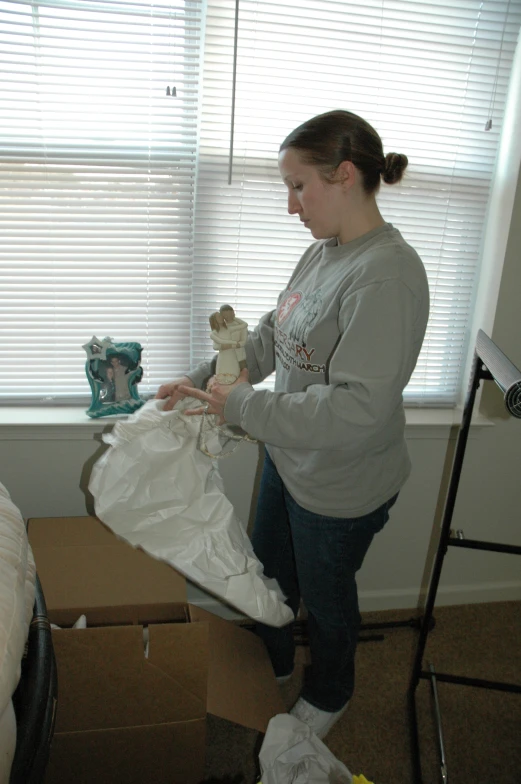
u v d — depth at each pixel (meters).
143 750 1.06
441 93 1.49
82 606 1.22
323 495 1.10
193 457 1.16
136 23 1.34
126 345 1.51
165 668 1.04
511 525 1.81
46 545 1.32
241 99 1.43
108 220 1.48
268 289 1.60
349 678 1.31
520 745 1.40
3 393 1.60
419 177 1.56
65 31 1.35
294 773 1.02
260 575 1.22
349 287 0.96
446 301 1.68
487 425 1.64
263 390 1.04
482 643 1.71
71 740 1.02
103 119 1.41
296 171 0.96
